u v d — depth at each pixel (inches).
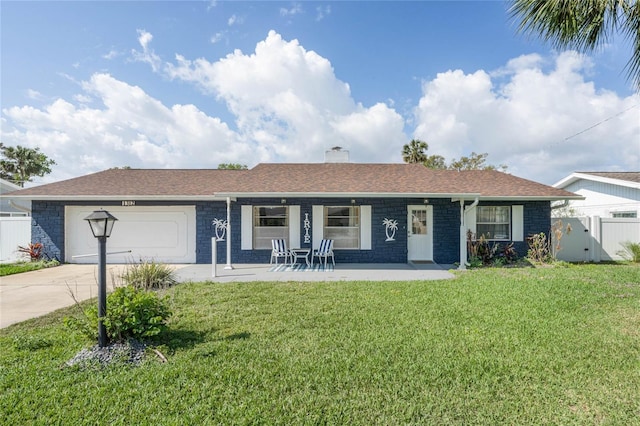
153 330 152.1
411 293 264.1
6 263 444.5
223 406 107.3
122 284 289.6
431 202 465.7
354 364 137.3
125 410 105.5
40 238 458.9
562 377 125.8
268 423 98.9
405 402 110.0
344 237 466.6
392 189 448.8
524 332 173.0
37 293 280.7
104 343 148.1
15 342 157.1
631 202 526.0
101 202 469.4
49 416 102.8
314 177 510.6
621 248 482.0
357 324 188.7
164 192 469.7
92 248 470.3
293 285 301.4
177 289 284.8
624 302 228.5
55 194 452.4
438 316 202.7
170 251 474.6
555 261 438.3
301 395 114.3
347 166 576.7
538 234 461.4
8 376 125.5
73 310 225.0
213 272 359.3
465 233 424.2
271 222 469.1
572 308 216.7
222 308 223.1
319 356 145.6
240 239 465.4
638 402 109.4
